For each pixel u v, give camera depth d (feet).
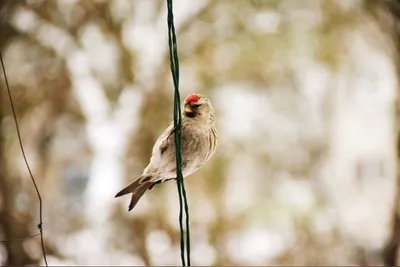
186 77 47.62
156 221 42.75
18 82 44.42
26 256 41.24
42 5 43.29
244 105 52.42
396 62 43.19
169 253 43.65
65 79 45.06
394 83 46.62
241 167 52.85
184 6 46.01
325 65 53.57
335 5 47.67
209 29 47.44
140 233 42.14
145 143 43.70
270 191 53.26
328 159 58.65
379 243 47.88
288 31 49.60
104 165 42.86
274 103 55.47
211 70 48.73
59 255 43.11
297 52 50.62
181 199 13.37
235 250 47.42
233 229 48.42
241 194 52.19
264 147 55.11
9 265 40.57
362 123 56.80
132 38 44.37
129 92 43.98
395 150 44.27
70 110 46.55
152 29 44.78
